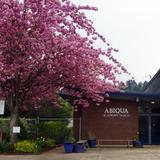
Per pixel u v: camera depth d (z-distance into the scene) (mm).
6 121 25703
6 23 18703
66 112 39781
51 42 18984
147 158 18625
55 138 28078
